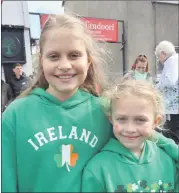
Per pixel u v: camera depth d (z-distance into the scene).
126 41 8.65
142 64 3.56
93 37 1.46
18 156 1.23
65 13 1.52
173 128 3.07
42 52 1.30
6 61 5.93
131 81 1.42
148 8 8.76
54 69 1.23
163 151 1.38
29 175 1.22
